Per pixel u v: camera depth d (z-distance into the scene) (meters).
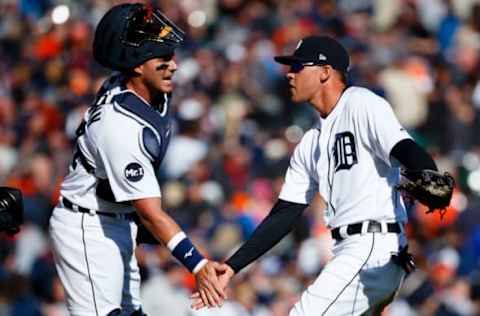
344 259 26.16
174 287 45.69
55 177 58.94
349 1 83.75
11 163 61.94
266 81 71.00
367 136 25.97
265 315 48.53
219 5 78.56
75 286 26.47
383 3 81.88
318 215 54.06
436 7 80.81
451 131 67.81
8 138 64.50
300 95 26.88
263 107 69.25
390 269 26.14
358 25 79.88
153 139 25.58
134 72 25.77
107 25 25.81
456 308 49.78
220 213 55.28
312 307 26.09
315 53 26.73
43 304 47.09
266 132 67.19
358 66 69.56
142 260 45.88
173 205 55.72
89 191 26.36
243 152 62.38
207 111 66.06
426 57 76.19
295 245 53.47
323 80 26.75
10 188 26.70
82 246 26.36
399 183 25.78
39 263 48.25
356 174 26.12
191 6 77.69
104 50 25.86
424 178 24.38
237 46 73.38
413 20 80.38
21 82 69.81
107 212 26.44
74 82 67.25
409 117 68.50
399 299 50.22
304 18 78.19
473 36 78.38
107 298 26.39
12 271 47.62
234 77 70.25
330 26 77.81
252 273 49.38
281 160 61.41
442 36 78.38
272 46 74.31
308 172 27.28
